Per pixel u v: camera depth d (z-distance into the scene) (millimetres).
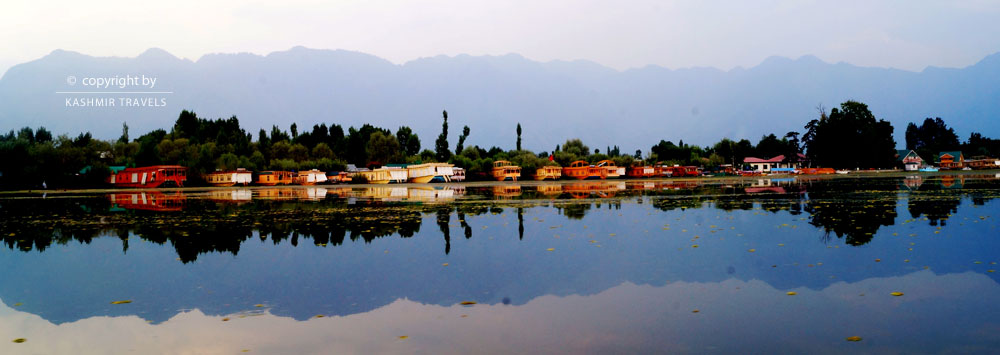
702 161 158500
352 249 17250
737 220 23625
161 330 9430
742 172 143625
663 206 32219
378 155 146625
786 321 9250
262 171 108125
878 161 125375
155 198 52219
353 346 8453
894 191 43344
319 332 9148
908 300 10258
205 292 11984
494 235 20062
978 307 9719
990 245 15781
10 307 11016
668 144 184500
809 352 7844
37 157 82750
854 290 11047
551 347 8258
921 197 35344
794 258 14414
